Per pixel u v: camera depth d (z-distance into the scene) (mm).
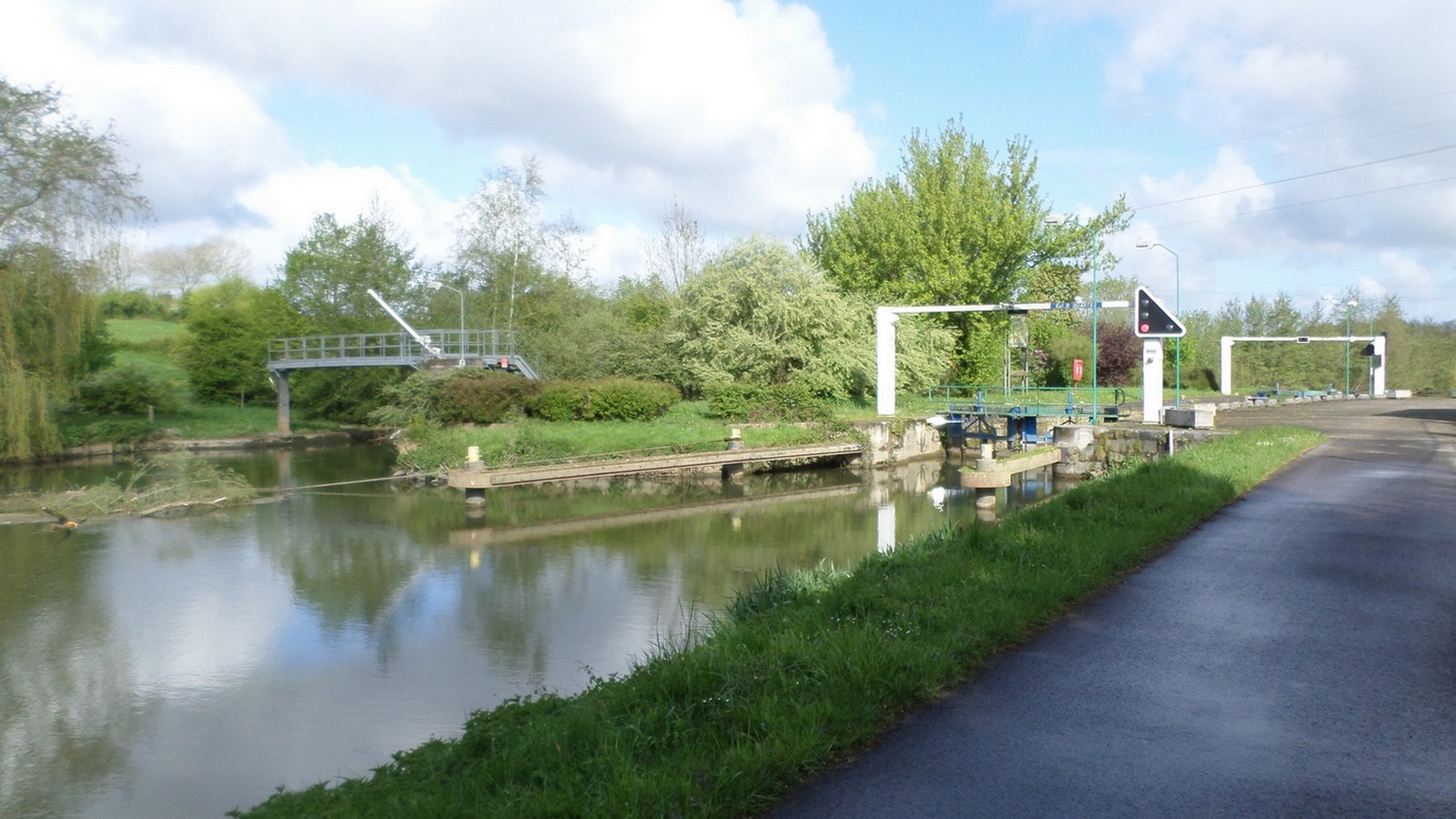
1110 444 23906
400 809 4625
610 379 31719
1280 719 5207
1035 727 5141
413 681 9852
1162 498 12039
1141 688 5738
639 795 4184
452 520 20031
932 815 4129
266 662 10633
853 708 5207
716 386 30984
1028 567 8445
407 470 27312
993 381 40219
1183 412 24047
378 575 14836
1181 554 9609
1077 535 9625
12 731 8828
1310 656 6297
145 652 11109
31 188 30391
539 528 18922
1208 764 4621
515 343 35875
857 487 24875
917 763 4711
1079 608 7637
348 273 49688
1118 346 51906
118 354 51375
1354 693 5598
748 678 5645
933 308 30562
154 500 21781
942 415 31500
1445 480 15062
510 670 10109
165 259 79438
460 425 30328
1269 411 36062
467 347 37156
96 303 32344
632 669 6746
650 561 15477
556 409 30062
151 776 7824
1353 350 64375
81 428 35438
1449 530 10773
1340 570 8820
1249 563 9148
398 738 8430
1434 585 8203
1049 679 5930
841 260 42312
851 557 15609
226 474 26531
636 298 46531
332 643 11273
